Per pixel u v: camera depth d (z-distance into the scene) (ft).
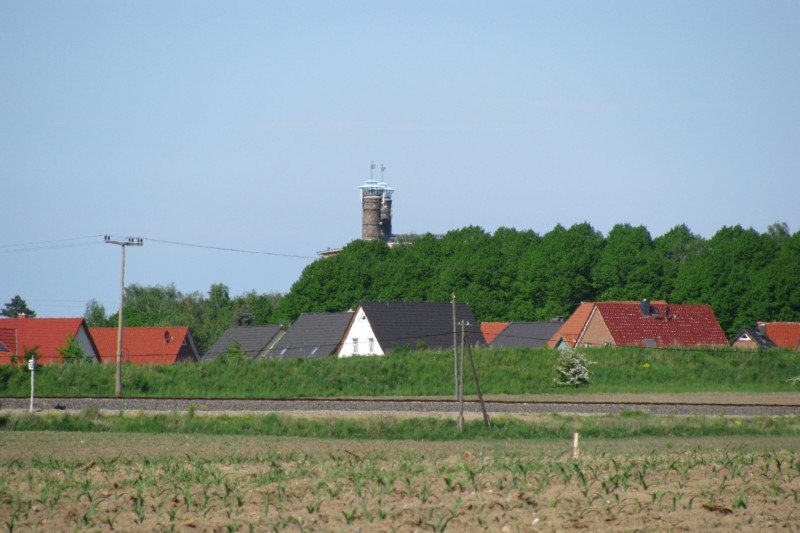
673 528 238.07
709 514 255.91
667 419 553.23
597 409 623.36
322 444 457.68
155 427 511.81
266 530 244.22
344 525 246.27
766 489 295.28
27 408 600.80
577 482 311.27
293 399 644.27
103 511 270.67
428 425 517.55
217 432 505.66
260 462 378.32
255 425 513.04
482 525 245.04
